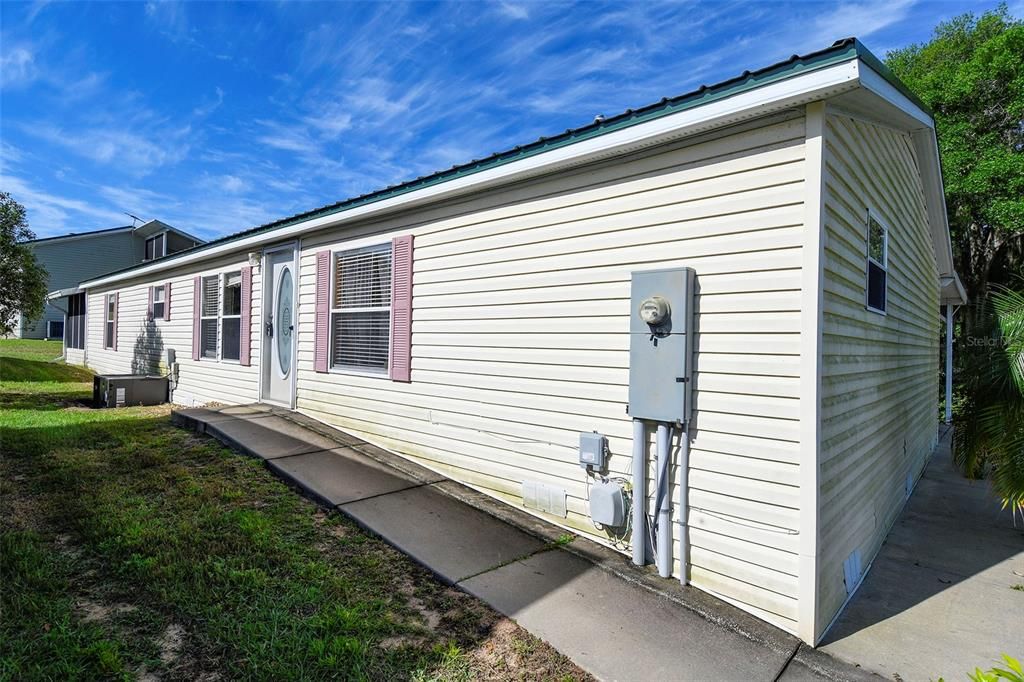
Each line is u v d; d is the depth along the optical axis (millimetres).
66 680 2283
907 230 6039
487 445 4859
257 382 8016
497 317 4785
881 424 4848
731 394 3334
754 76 3078
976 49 15523
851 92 3051
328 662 2496
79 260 27688
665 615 3139
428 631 2855
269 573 3314
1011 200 13625
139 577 3164
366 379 6148
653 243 3756
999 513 6004
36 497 4367
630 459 3859
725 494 3342
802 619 2996
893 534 5227
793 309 3107
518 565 3637
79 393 11758
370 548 3746
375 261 6172
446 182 4996
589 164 4137
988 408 5426
